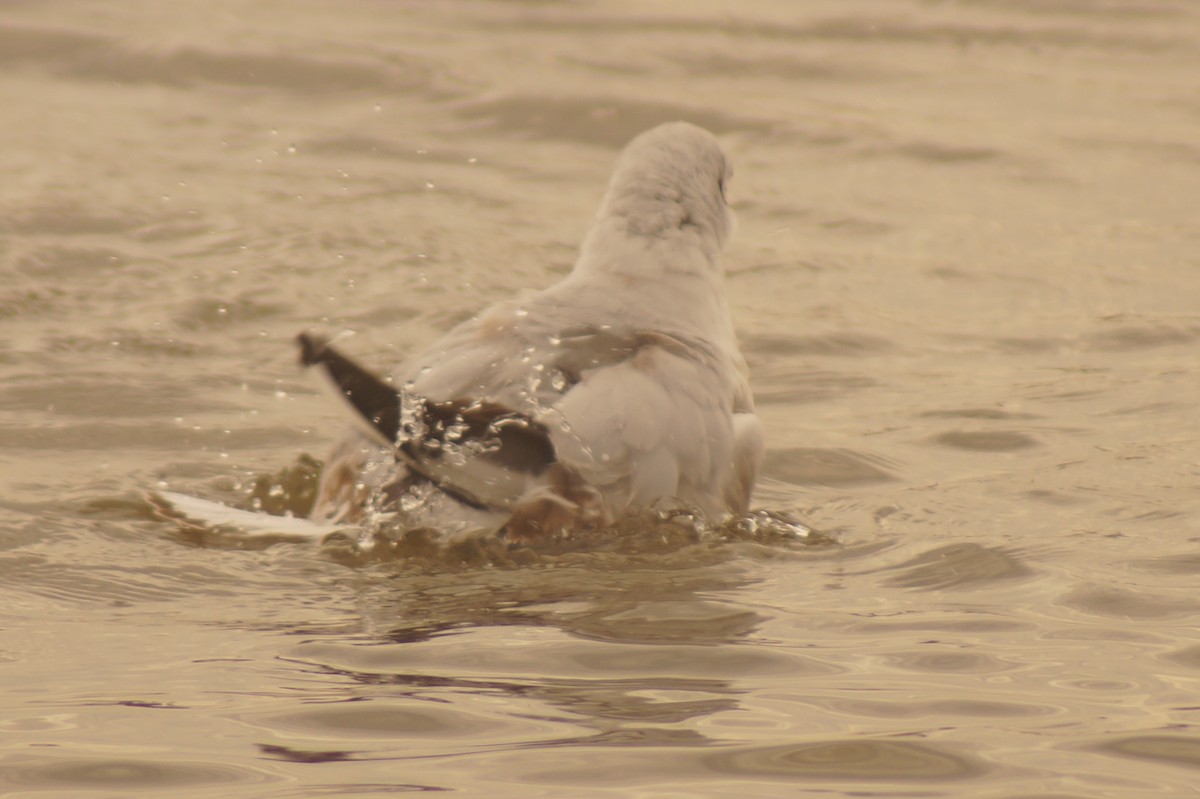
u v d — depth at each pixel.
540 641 7.68
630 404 8.97
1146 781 6.07
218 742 6.37
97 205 17.59
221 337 14.09
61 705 6.77
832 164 21.92
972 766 6.21
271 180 19.42
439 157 21.31
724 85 25.97
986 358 14.47
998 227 19.12
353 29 28.03
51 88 23.98
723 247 10.84
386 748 6.33
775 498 10.77
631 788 5.96
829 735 6.50
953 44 29.44
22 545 9.11
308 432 11.93
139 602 8.28
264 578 8.65
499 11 30.09
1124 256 17.95
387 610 8.14
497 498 8.80
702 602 8.35
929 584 8.79
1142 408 12.87
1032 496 10.66
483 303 15.33
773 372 13.97
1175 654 7.57
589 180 20.64
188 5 28.86
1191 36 30.27
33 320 14.10
